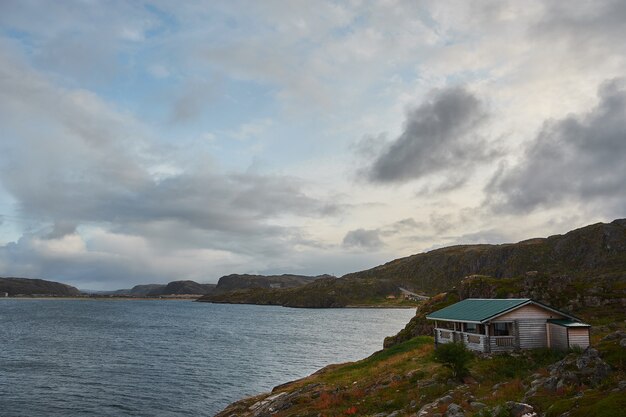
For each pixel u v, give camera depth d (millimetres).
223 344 124438
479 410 26406
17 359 91062
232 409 49875
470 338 48219
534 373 35812
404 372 43844
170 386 70438
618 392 21484
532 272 81438
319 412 36844
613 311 68750
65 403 59000
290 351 111438
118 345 116625
